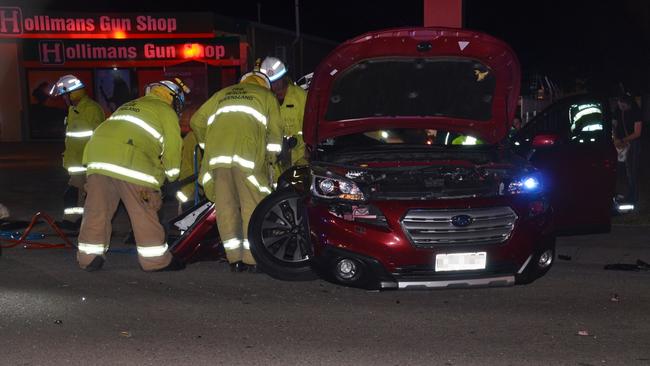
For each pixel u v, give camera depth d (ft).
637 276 23.03
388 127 23.58
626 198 34.04
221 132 23.03
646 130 107.34
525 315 18.99
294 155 28.45
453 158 22.15
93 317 19.01
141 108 23.44
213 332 17.78
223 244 23.44
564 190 25.62
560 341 16.99
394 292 21.26
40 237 29.45
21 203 39.11
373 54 21.59
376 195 19.99
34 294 21.18
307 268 22.20
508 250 19.66
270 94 23.57
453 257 19.39
